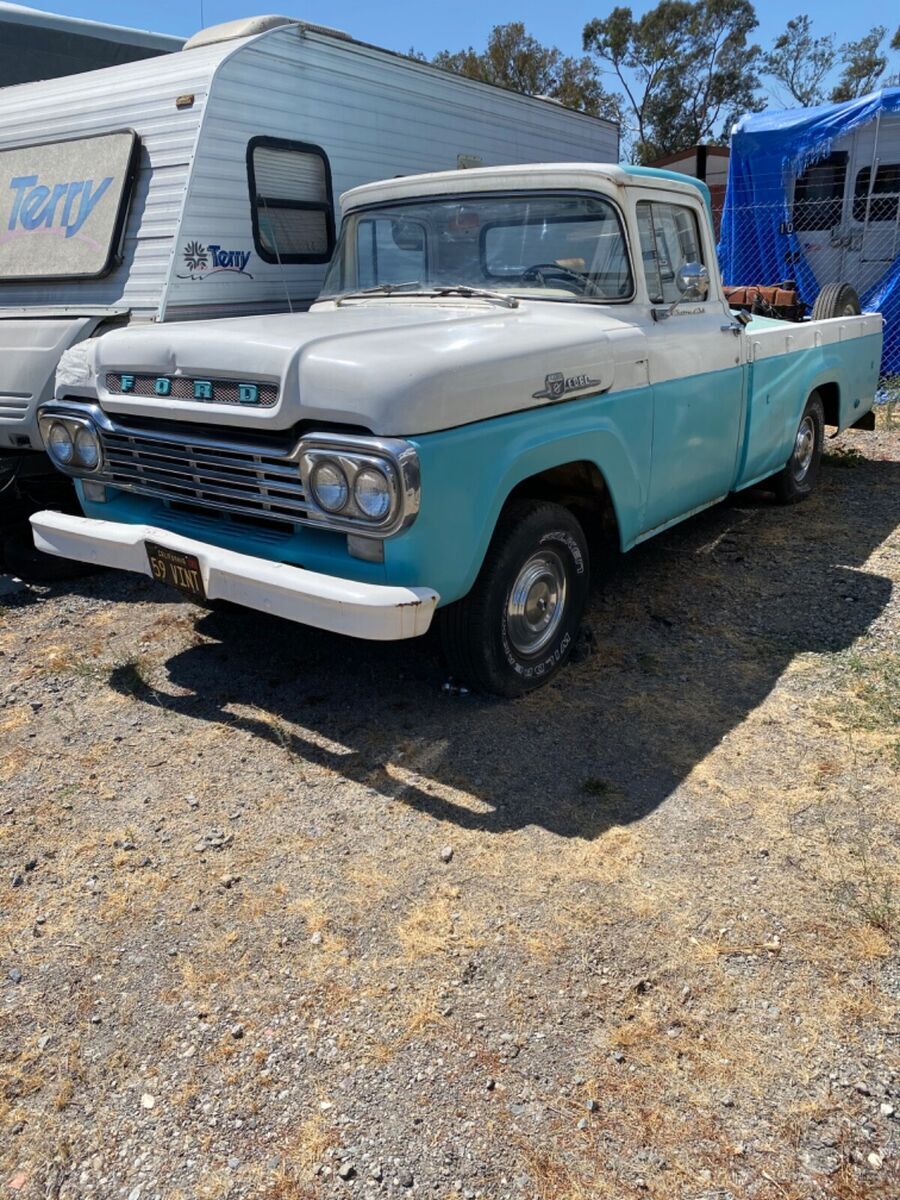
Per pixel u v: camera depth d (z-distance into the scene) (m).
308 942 2.56
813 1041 2.23
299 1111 2.09
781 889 2.71
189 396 3.32
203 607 4.68
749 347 4.92
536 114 8.16
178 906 2.70
